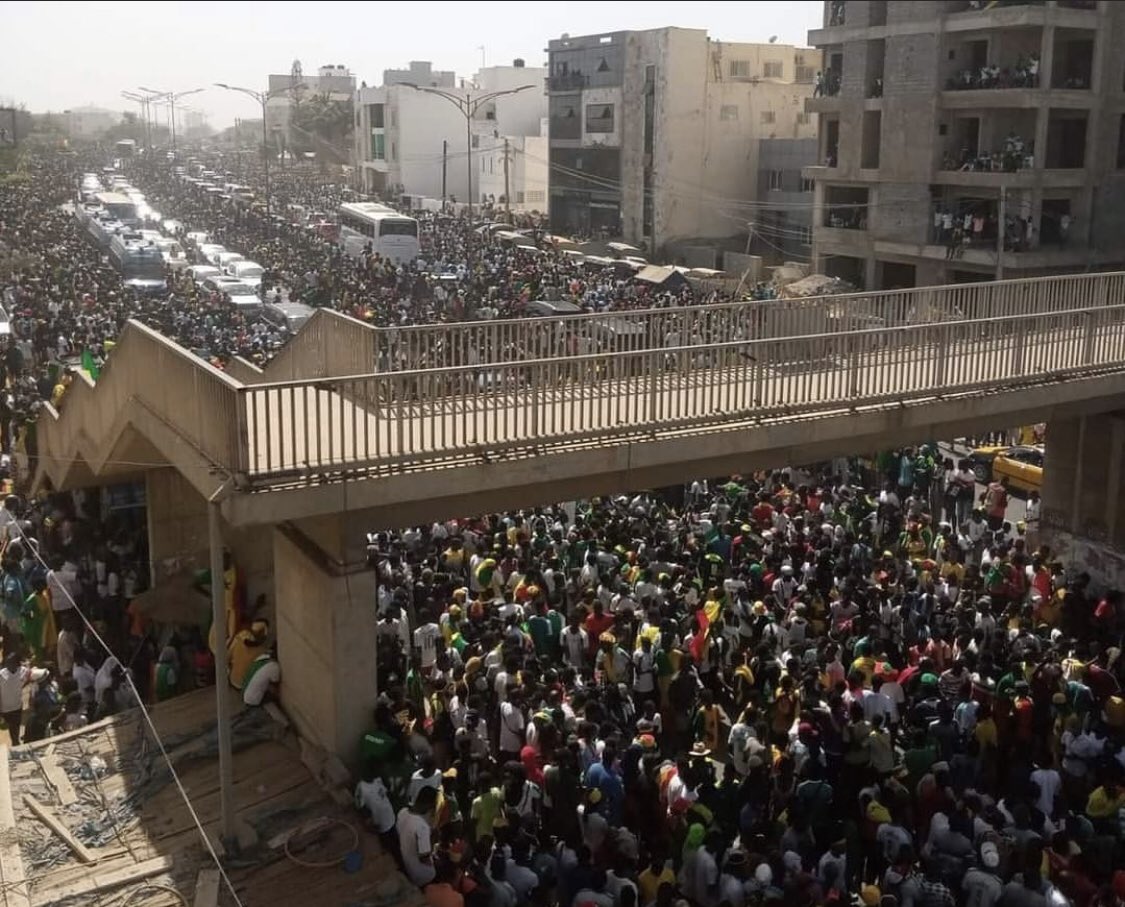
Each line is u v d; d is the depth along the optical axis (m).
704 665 14.69
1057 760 12.94
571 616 14.87
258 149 179.88
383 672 13.81
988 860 10.23
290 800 11.86
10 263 45.75
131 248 48.88
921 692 13.29
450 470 11.93
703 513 20.44
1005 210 40.53
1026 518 21.31
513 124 93.06
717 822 11.04
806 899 9.97
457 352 14.35
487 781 11.17
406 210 79.12
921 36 43.28
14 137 113.75
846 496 20.62
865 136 46.50
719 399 13.88
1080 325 16.77
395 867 10.92
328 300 40.69
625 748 12.09
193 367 11.84
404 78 105.75
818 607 15.19
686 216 64.38
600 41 67.50
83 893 10.55
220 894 10.49
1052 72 41.91
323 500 11.23
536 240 60.78
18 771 12.59
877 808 11.14
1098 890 10.30
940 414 15.46
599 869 10.40
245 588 15.43
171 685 14.97
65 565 16.95
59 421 19.95
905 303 17.83
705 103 63.53
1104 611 15.88
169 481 17.52
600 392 12.94
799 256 61.53
